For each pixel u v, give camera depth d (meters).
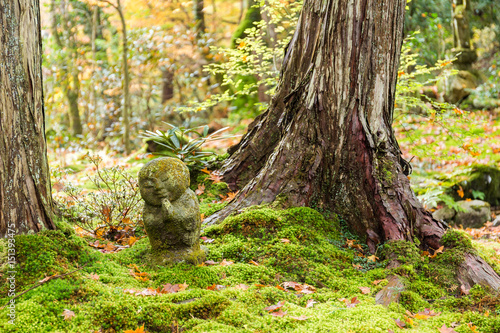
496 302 3.21
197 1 15.00
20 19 3.05
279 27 7.18
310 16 4.69
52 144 11.96
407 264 3.59
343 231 4.23
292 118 4.62
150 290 2.96
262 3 6.78
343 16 4.25
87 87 14.44
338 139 4.32
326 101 4.35
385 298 3.17
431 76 13.39
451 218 6.79
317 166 4.30
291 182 4.28
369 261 3.78
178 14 15.40
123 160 9.27
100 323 2.57
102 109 14.43
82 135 13.52
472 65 14.27
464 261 3.58
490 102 13.18
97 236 4.35
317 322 2.74
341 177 4.33
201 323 2.66
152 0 13.42
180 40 13.42
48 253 2.96
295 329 2.66
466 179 7.65
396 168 4.23
